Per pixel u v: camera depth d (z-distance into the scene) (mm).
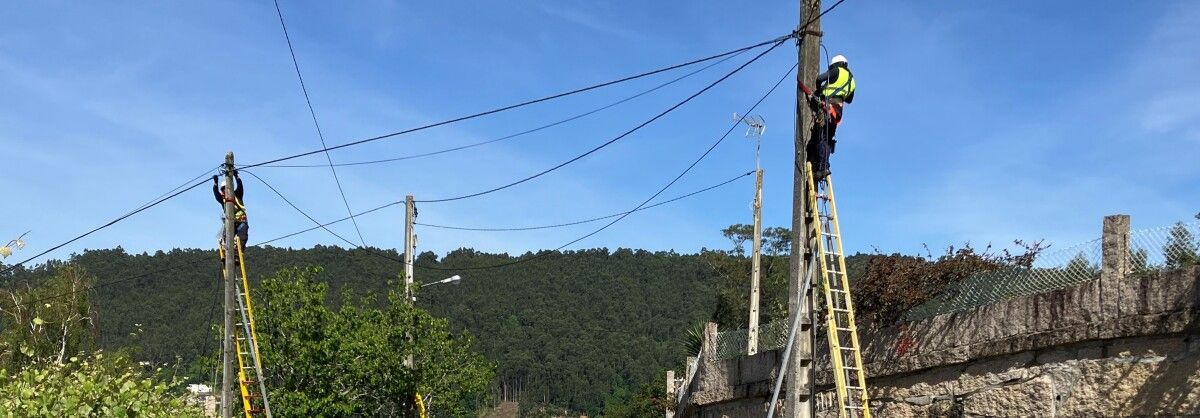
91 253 68562
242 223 21719
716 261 45969
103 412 16344
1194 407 10492
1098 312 11656
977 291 13703
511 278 95250
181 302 63906
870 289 15156
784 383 16703
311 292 28125
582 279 96562
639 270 99312
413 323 28797
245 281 21875
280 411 26469
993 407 12859
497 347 86562
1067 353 12023
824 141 13234
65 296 41594
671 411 22812
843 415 12906
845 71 13281
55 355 34531
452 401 31031
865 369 15125
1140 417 11016
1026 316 12586
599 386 81812
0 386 16062
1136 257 11484
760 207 24828
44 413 15438
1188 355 10672
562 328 88812
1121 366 11336
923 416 14031
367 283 72938
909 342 14414
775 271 44719
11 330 38750
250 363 26156
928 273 14492
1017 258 13148
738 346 19875
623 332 88375
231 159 20438
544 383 83812
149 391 17656
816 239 13055
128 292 65562
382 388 28219
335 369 27484
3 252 13703
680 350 80500
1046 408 12094
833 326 13062
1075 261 12203
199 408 19859
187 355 56438
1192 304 10656
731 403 19125
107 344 58000
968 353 13297
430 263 87750
